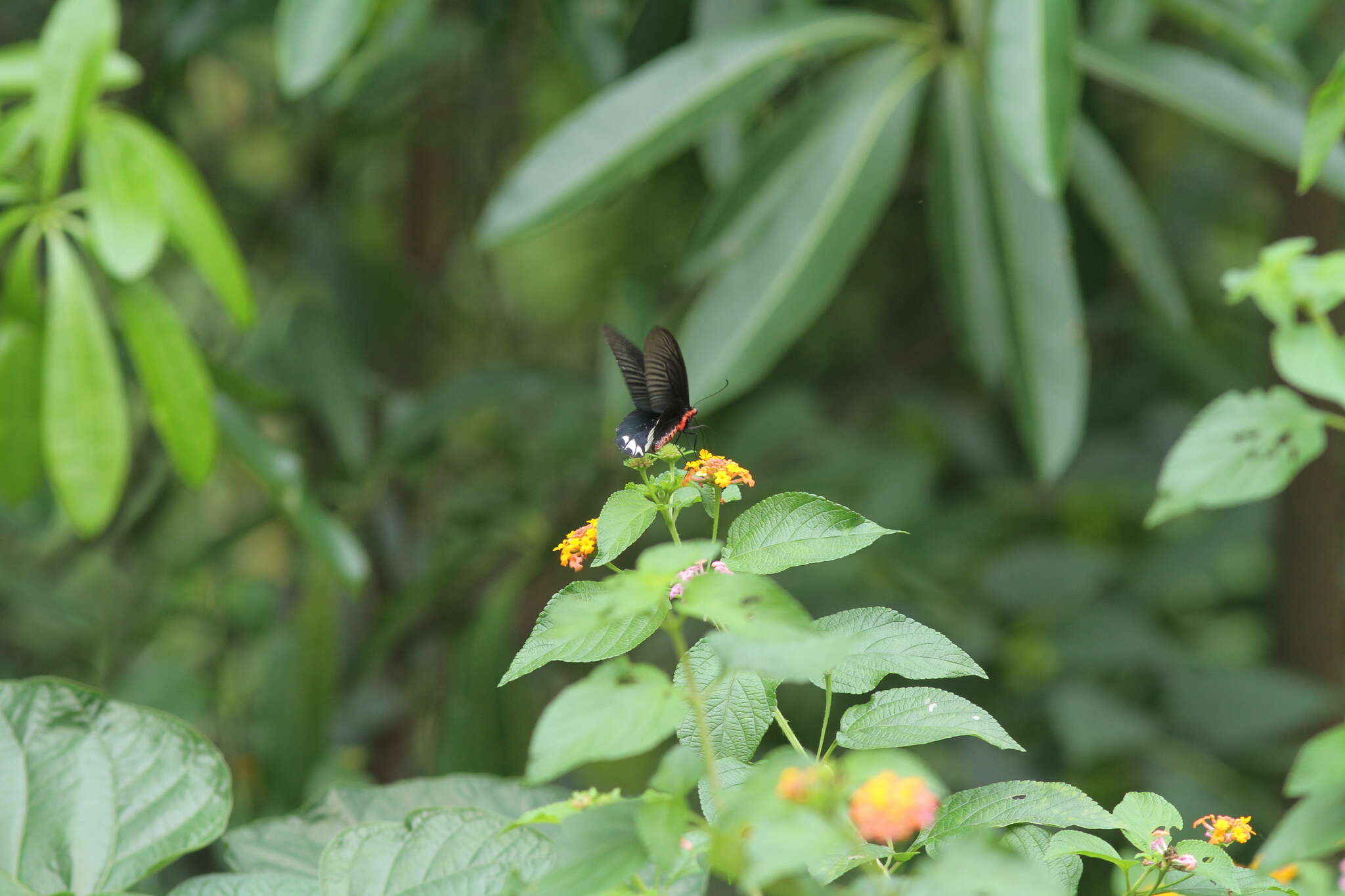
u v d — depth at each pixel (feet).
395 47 25.23
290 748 28.19
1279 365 18.11
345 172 37.60
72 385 18.66
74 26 18.69
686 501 17.15
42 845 17.24
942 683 34.12
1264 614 38.55
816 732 30.35
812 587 33.73
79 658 34.58
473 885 17.11
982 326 27.20
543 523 31.19
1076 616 34.45
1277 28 21.93
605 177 21.67
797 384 39.88
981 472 39.78
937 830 17.13
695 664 17.21
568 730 16.71
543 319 42.01
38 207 19.01
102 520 18.71
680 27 26.18
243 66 36.99
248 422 24.56
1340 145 22.30
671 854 16.72
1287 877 17.61
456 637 33.12
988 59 19.21
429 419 30.96
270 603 33.88
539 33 36.65
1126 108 38.29
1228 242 41.39
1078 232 31.04
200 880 17.20
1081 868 17.15
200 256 19.93
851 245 23.16
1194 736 31.81
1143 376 38.99
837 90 24.18
